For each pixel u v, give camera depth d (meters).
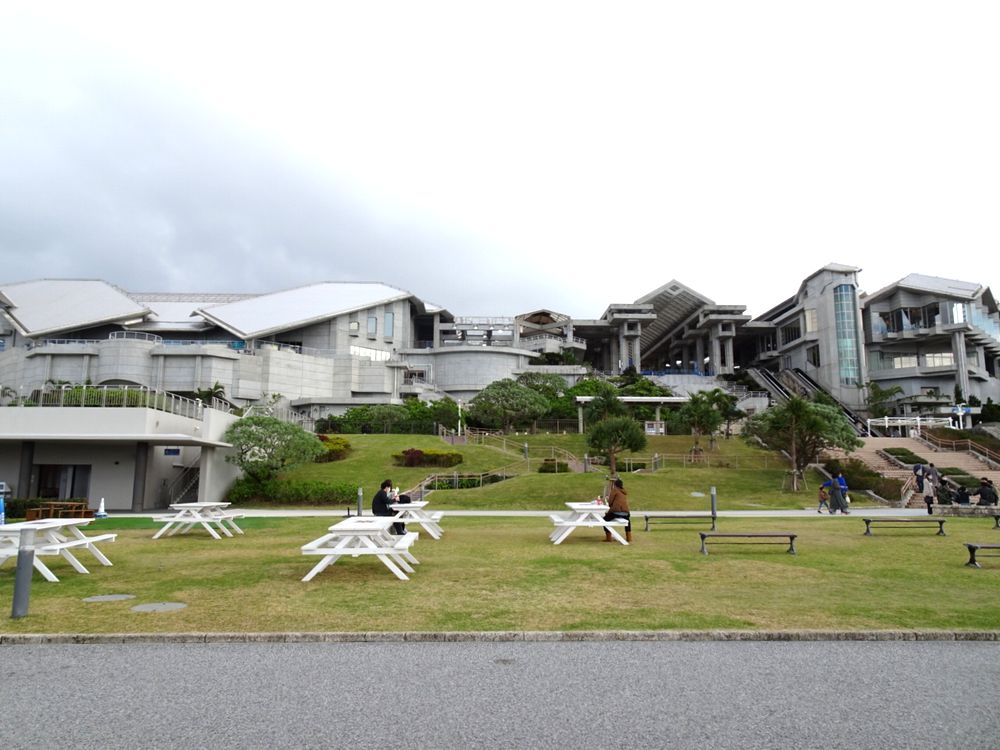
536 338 91.94
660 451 47.47
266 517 23.80
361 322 78.81
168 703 5.02
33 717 4.75
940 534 16.44
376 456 41.78
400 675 5.68
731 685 5.43
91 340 67.75
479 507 29.27
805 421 32.84
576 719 4.69
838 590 9.24
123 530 19.00
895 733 4.47
